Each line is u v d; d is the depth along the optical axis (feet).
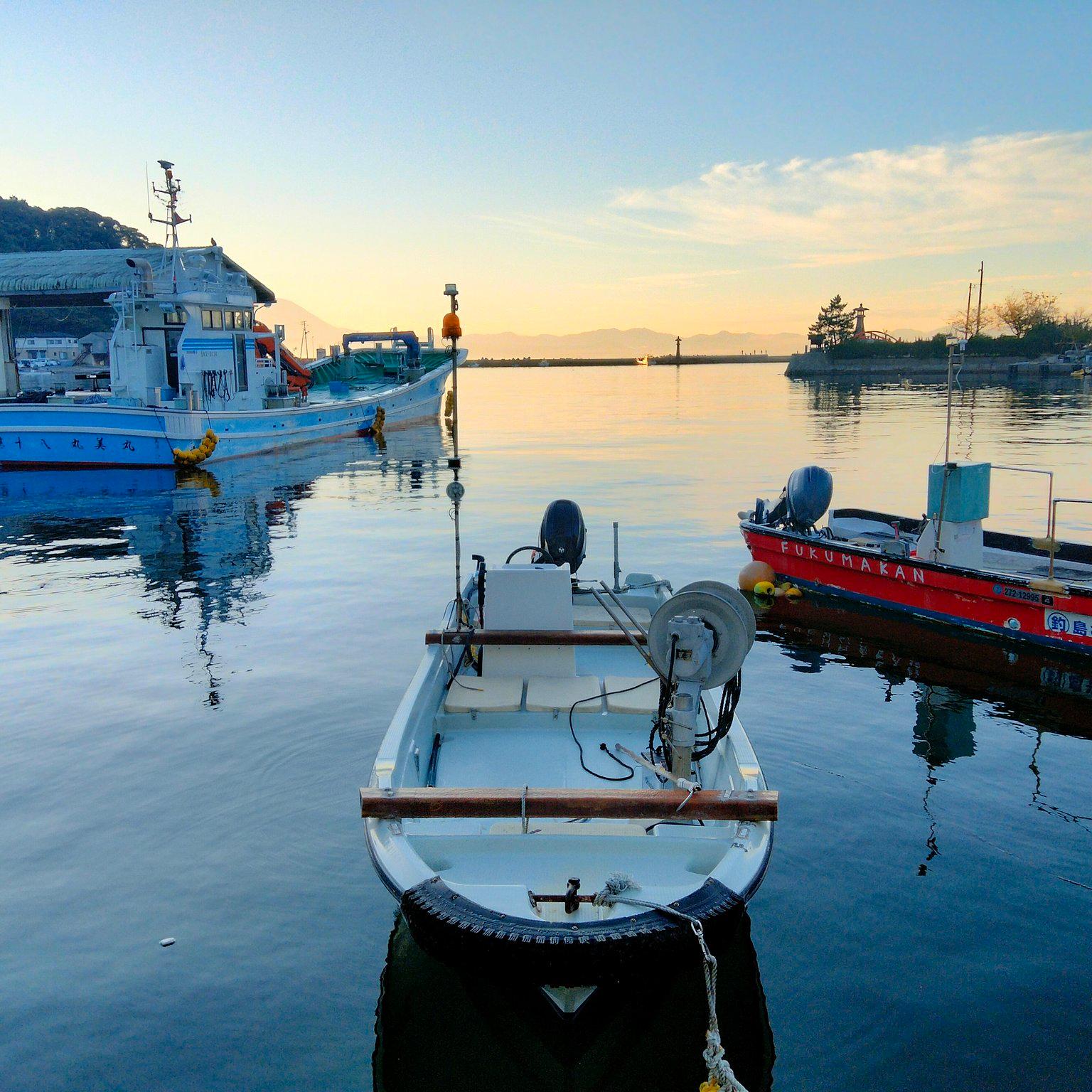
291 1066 16.26
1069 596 38.63
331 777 26.89
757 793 18.43
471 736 24.62
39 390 154.51
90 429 105.09
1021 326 449.06
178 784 26.53
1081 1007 17.42
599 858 17.92
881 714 32.30
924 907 20.56
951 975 18.31
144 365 115.03
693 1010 17.60
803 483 51.49
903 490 85.20
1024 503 76.74
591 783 22.03
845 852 22.79
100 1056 16.44
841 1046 16.51
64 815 24.81
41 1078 15.94
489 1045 16.90
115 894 21.17
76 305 143.54
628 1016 16.14
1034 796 25.86
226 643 40.55
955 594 43.27
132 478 102.12
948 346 43.98
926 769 27.66
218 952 19.17
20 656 38.83
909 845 23.20
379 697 33.27
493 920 15.29
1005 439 126.72
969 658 39.11
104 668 37.14
